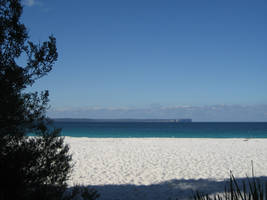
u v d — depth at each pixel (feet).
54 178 13.11
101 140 79.05
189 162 39.11
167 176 28.96
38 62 12.17
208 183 24.81
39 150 12.93
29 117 12.23
